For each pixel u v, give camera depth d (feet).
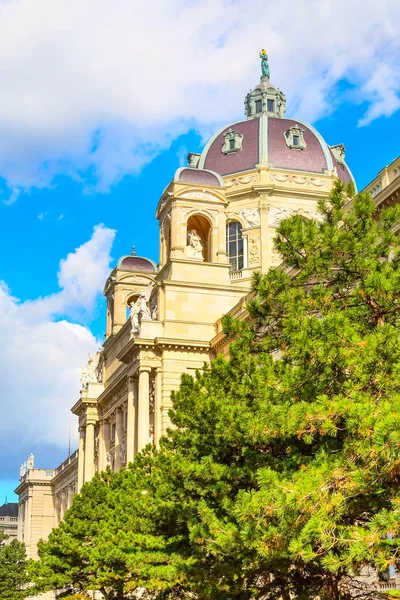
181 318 241.96
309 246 96.07
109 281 327.26
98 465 298.35
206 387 114.83
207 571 107.55
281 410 83.97
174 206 253.65
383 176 159.63
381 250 94.27
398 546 74.23
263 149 299.58
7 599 318.65
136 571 127.03
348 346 84.38
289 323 88.99
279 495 78.43
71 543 174.40
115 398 283.38
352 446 77.92
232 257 291.79
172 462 114.73
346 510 80.07
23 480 496.23
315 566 96.73
